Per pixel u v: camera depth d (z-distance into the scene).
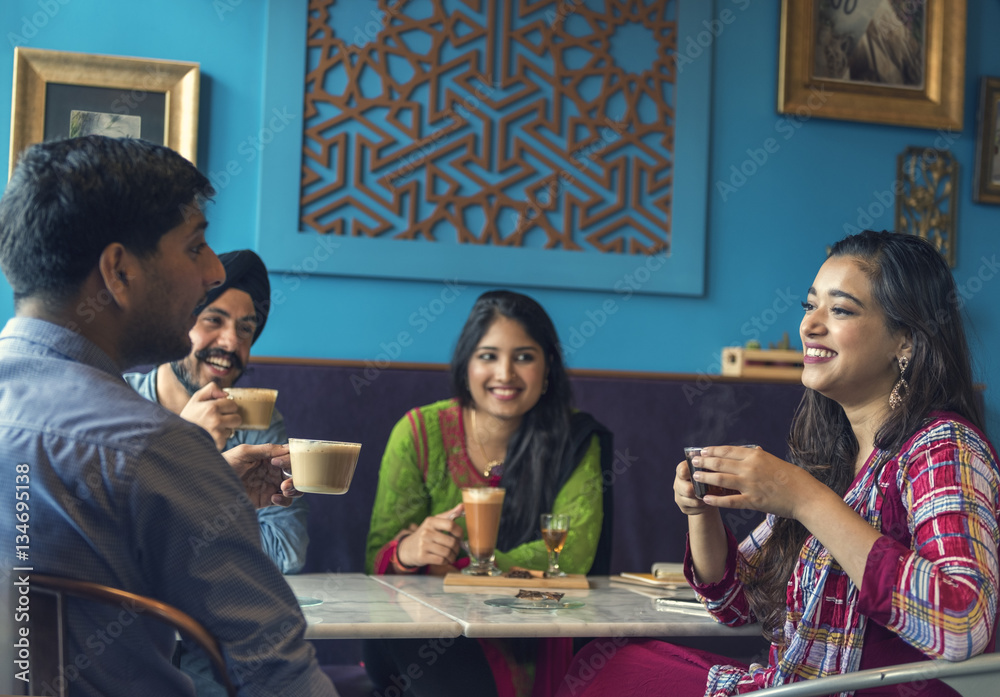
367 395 2.71
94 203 0.95
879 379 1.46
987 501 1.26
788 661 1.37
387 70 2.95
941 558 1.20
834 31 3.26
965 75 3.38
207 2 2.82
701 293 3.11
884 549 1.21
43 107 2.69
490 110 3.02
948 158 3.33
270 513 2.08
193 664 1.65
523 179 3.04
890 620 1.20
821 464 1.59
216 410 1.61
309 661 0.95
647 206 3.13
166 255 1.00
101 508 0.88
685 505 1.54
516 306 2.27
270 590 0.95
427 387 2.75
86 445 0.89
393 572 2.05
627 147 3.12
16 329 0.97
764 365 3.04
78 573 0.90
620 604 1.68
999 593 1.23
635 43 3.12
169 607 0.88
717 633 1.53
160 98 2.77
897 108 3.29
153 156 1.00
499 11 3.04
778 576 1.58
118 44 2.77
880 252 1.43
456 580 1.85
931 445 1.31
